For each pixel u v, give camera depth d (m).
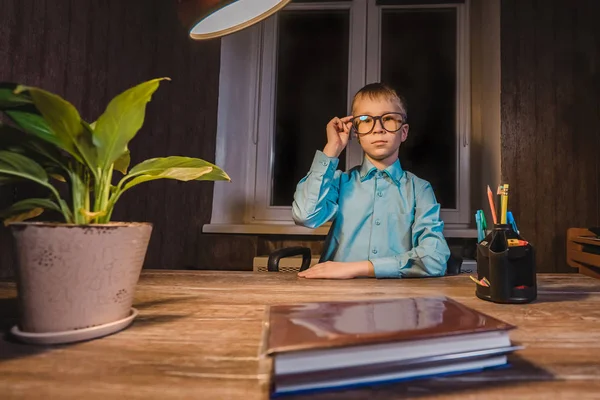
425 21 1.81
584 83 1.53
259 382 0.28
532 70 1.54
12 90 0.33
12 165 0.36
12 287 0.62
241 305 0.52
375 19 1.81
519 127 1.53
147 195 1.23
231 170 1.78
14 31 0.74
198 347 0.35
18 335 0.35
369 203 1.19
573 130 1.52
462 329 0.30
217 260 1.58
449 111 1.79
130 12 1.15
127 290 0.40
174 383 0.28
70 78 0.90
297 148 1.86
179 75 1.42
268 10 0.87
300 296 0.59
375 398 0.26
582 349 0.35
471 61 1.77
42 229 0.33
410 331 0.29
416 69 1.81
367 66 1.81
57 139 0.36
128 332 0.39
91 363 0.31
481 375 0.29
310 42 1.87
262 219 1.83
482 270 0.59
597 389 0.27
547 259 1.49
